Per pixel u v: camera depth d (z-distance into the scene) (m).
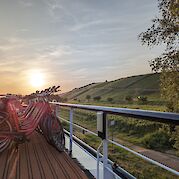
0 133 4.84
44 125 5.30
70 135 5.32
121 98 126.69
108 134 2.73
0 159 4.73
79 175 3.83
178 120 1.49
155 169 17.86
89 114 50.62
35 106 5.54
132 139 37.69
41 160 4.71
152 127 38.22
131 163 19.50
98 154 3.10
